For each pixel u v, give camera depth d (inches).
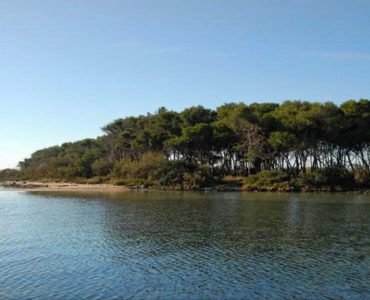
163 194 2748.5
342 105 3127.5
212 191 3006.9
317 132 3117.6
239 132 3353.8
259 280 761.0
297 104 3489.2
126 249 1019.9
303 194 2669.8
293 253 970.7
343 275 792.3
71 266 858.8
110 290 703.1
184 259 918.4
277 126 3189.0
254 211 1745.8
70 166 4995.1
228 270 828.0
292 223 1409.9
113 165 4242.1
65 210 1834.4
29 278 772.6
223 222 1441.9
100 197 2541.8
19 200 2385.6
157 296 673.6
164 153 3927.2
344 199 2281.0
